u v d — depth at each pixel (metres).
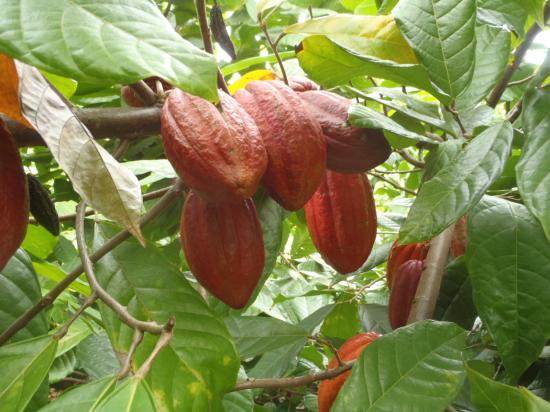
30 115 0.37
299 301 1.26
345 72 0.74
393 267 0.91
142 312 0.58
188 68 0.32
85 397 0.39
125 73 0.31
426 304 0.73
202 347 0.57
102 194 0.41
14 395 0.45
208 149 0.48
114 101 1.08
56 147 0.38
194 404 0.54
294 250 1.34
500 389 0.49
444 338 0.60
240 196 0.49
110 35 0.31
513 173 0.80
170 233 0.95
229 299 0.59
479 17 0.73
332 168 0.62
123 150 0.66
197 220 0.58
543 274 0.57
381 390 0.57
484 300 0.57
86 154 0.41
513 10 0.76
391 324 0.84
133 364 0.54
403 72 0.65
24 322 0.54
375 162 0.61
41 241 0.86
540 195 0.47
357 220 0.69
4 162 0.44
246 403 0.76
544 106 0.52
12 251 0.45
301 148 0.53
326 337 1.07
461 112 0.69
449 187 0.52
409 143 0.73
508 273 0.58
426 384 0.57
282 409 1.16
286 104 0.55
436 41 0.61
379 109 1.06
